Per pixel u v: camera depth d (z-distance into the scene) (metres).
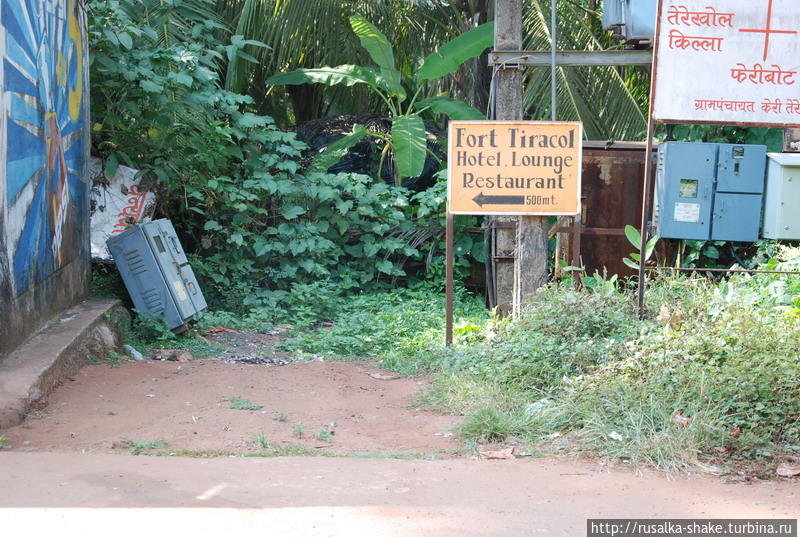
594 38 13.42
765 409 5.18
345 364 8.09
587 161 10.25
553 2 7.86
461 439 5.37
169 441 5.18
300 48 14.27
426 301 11.05
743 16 6.91
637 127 12.89
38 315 7.23
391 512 3.54
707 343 6.12
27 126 6.79
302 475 4.16
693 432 4.86
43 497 3.60
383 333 8.99
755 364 5.61
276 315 10.37
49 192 7.56
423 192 11.92
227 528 3.25
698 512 3.70
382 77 12.58
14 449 4.89
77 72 8.84
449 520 3.46
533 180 7.60
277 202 11.60
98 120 10.42
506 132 7.56
